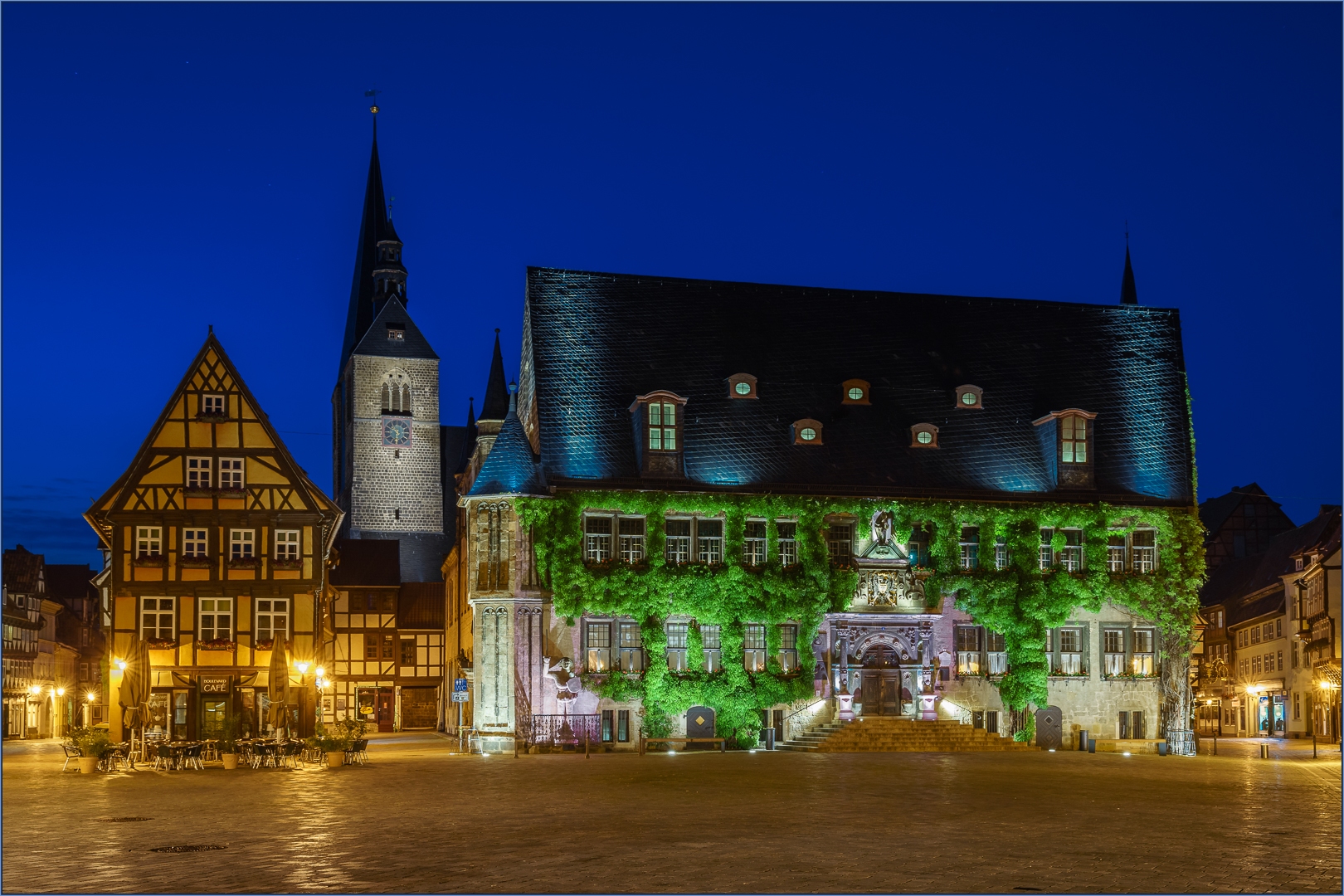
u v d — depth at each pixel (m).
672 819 24.36
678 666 50.00
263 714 49.47
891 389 55.62
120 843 21.27
